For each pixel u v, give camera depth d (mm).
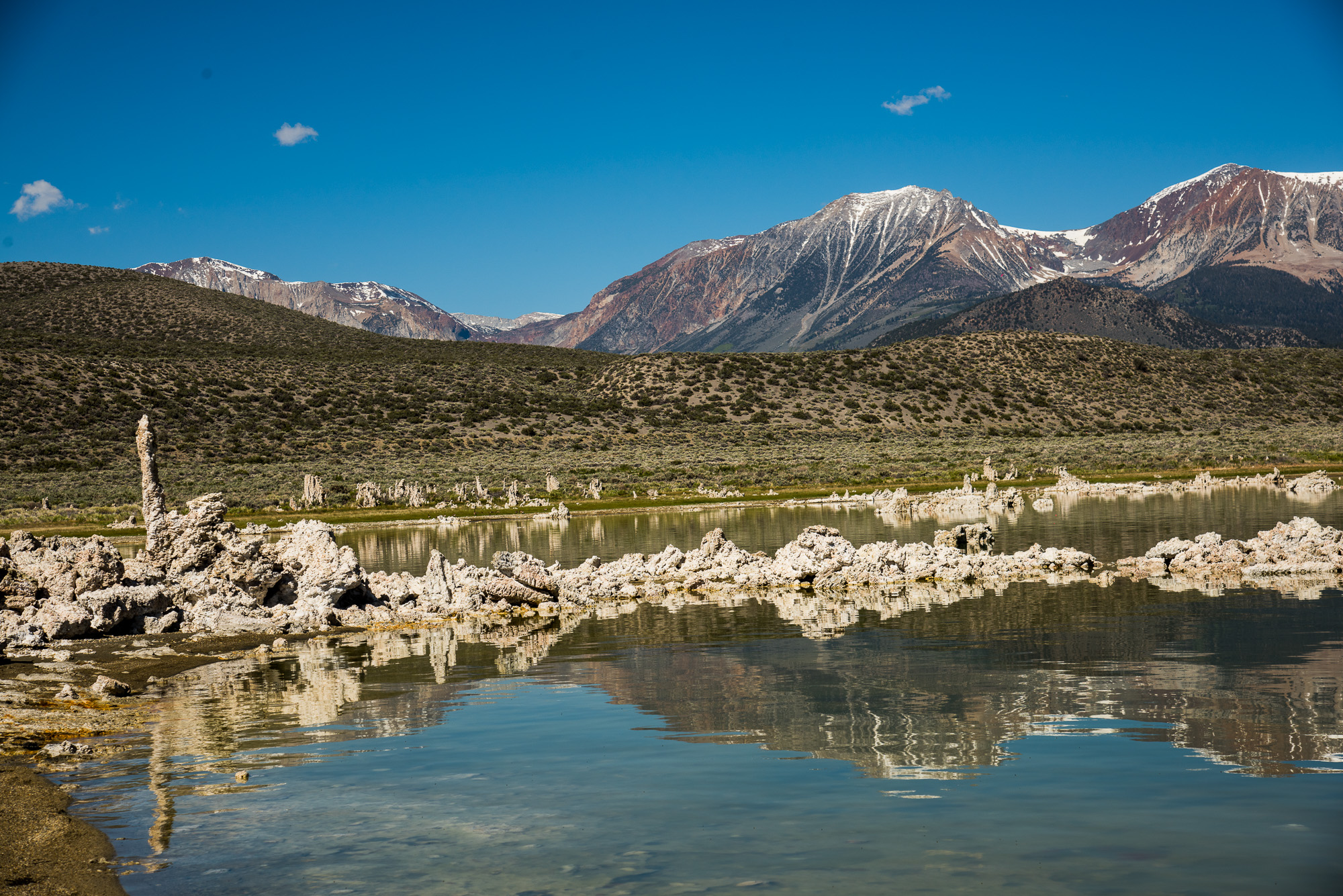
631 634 26547
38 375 138625
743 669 21156
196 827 12102
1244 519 54062
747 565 39094
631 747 15219
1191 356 197875
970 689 18641
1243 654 21031
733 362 185750
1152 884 9922
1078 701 17391
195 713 18578
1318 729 15312
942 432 159000
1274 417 168750
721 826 11750
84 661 24781
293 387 159625
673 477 115938
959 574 36031
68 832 12023
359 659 24312
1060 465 113750
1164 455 120875
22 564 30406
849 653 22594
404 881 10359
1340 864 10312
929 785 13055
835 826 11656
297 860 10992
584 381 191375
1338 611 25984
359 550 55000
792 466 121750
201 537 32438
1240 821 11531
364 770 14336
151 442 32844
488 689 20047
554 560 47219
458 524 75750
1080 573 35906
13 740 16719
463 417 157125
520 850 11133
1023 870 10297
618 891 10000
